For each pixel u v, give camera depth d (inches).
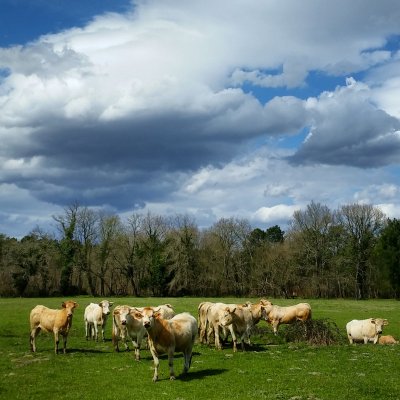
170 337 751.1
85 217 4463.6
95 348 1104.2
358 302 3248.0
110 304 1247.5
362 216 4079.7
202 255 4355.3
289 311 1304.1
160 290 4296.3
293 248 4175.7
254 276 4215.1
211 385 708.7
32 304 2743.6
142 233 4468.5
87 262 4456.2
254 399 629.0
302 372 786.8
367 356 931.3
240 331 1013.2
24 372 827.4
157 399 646.5
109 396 670.5
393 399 628.4
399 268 3811.5
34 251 4286.4
